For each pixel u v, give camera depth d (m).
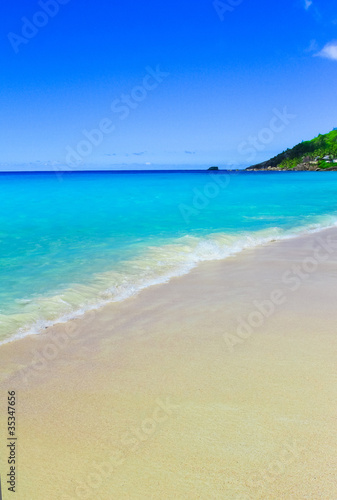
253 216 18.56
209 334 5.39
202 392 3.88
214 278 8.30
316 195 31.36
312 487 2.68
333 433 3.21
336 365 4.41
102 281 7.77
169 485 2.72
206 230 14.27
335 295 7.12
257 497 2.61
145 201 24.97
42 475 2.81
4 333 5.27
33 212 19.20
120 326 5.67
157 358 4.66
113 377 4.21
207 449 3.06
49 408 3.64
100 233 13.49
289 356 4.65
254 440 3.14
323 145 148.62
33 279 7.72
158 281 8.01
